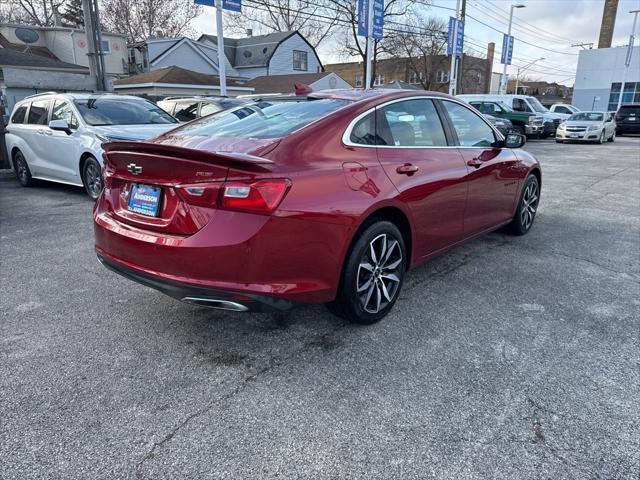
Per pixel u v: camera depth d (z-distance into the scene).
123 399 2.39
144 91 22.58
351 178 2.82
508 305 3.52
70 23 42.09
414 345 2.93
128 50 32.41
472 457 2.00
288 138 2.72
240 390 2.47
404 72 46.56
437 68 41.91
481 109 21.14
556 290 3.81
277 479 1.89
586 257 4.65
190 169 2.45
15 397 2.39
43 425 2.19
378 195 2.94
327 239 2.65
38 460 1.98
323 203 2.61
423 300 3.60
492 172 4.30
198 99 10.66
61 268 4.30
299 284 2.60
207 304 2.52
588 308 3.46
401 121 3.40
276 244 2.45
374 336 3.04
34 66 22.14
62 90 12.37
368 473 1.92
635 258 4.62
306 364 2.71
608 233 5.55
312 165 2.66
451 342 2.96
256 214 2.39
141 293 3.73
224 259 2.40
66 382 2.53
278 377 2.58
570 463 1.97
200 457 2.00
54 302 3.56
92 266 4.36
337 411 2.30
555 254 4.74
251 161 2.33
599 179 9.88
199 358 2.78
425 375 2.60
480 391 2.45
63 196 7.80
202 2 12.85
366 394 2.43
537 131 20.25
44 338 3.01
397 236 3.21
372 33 15.88
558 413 2.28
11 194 8.05
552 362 2.73
